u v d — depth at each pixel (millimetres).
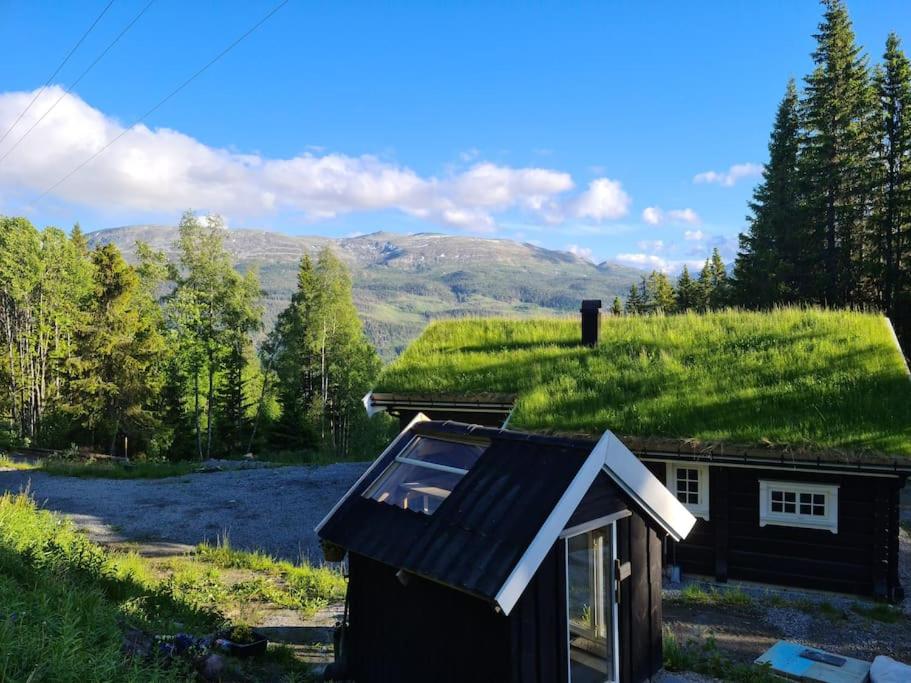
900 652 8984
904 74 34844
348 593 6953
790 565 11828
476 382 15422
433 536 6109
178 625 7492
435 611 6074
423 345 17953
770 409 12273
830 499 11539
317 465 25641
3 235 42719
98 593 7051
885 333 14008
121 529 15383
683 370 14086
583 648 6504
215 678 5883
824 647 9133
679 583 12242
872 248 37594
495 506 6070
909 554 13484
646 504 6840
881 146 36375
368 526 6734
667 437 12227
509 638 5480
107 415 38875
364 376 46094
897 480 11055
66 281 45875
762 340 14688
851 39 37969
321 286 45562
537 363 15727
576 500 5840
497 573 5391
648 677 7129
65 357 41125
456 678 5867
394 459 7570
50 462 25609
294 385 45125
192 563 12352
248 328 42469
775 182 42062
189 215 40625
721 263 66438
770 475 11938
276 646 7668
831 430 11438
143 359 39844
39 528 10789
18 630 4805
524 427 13266
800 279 38406
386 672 6484
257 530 15695
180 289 40375
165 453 41625
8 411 44875
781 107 43344
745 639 9359
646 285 80062
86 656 4777
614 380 14219
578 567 6621
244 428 44250
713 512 12320
